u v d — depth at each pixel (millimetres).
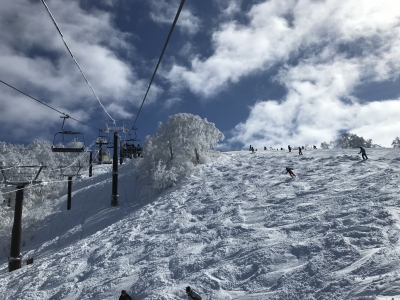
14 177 22203
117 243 18625
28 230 31625
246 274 10805
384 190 15383
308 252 10859
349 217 12812
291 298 8547
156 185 33500
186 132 38750
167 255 14703
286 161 32844
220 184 27938
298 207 16516
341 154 31922
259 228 14945
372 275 8039
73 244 22797
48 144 58312
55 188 42625
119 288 12500
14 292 15227
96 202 36500
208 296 10078
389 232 10422
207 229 16938
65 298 13070
